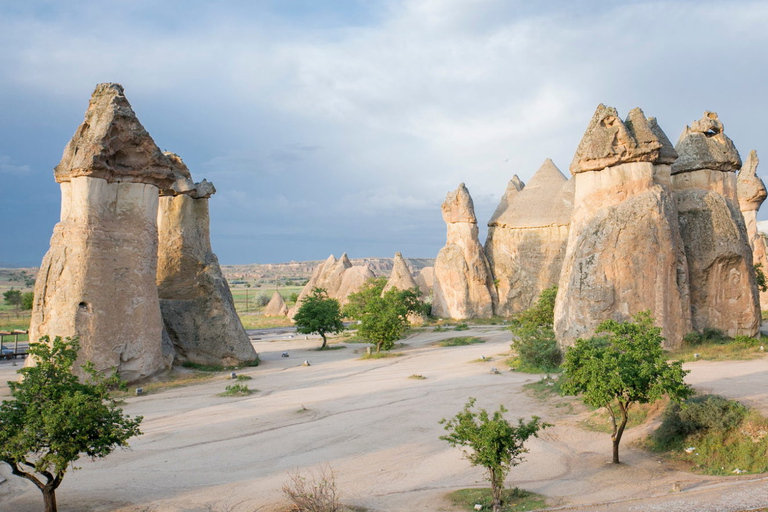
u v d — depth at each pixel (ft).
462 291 194.59
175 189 118.11
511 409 65.05
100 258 88.58
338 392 81.35
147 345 94.07
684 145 102.12
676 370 43.06
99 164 87.86
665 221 86.22
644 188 89.15
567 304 88.89
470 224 198.90
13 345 156.35
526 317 123.03
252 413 70.85
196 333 113.39
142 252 94.22
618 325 47.34
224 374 104.63
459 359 106.42
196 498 43.01
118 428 40.27
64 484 47.62
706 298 92.53
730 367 70.13
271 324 228.22
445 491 42.68
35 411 37.04
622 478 42.88
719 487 37.35
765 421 44.88
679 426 48.34
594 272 86.12
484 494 41.06
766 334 98.53
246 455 54.49
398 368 102.12
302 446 56.49
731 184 100.37
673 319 85.40
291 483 45.50
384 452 53.31
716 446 45.27
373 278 228.63
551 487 42.34
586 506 36.32
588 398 45.09
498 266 204.74
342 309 205.87
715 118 101.76
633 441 51.03
